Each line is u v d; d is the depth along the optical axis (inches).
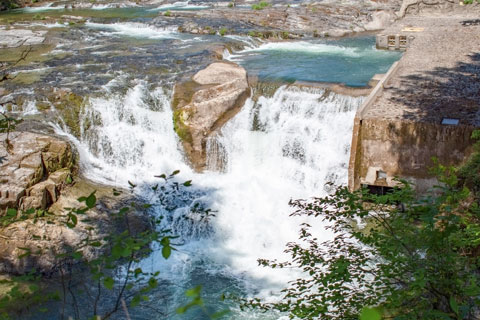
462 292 220.2
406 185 259.0
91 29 1010.1
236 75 668.1
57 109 632.4
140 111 635.5
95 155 617.6
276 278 465.4
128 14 1133.7
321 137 581.0
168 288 449.1
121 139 622.2
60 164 555.5
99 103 636.7
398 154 490.3
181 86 658.2
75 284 422.9
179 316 415.2
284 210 544.4
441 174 266.2
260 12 1029.8
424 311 213.3
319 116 591.8
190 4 1229.1
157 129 626.2
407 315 216.8
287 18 975.0
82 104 636.1
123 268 456.8
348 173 506.6
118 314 405.4
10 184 501.0
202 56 778.2
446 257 224.2
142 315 410.3
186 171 604.7
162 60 773.3
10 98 649.0
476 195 363.3
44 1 1365.7
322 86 615.5
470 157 449.4
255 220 538.0
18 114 628.7
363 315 113.8
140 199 551.2
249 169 597.6
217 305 430.9
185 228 523.8
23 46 894.4
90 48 870.4
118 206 530.9
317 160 573.9
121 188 565.6
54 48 880.3
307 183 571.5
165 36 936.3
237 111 625.0
